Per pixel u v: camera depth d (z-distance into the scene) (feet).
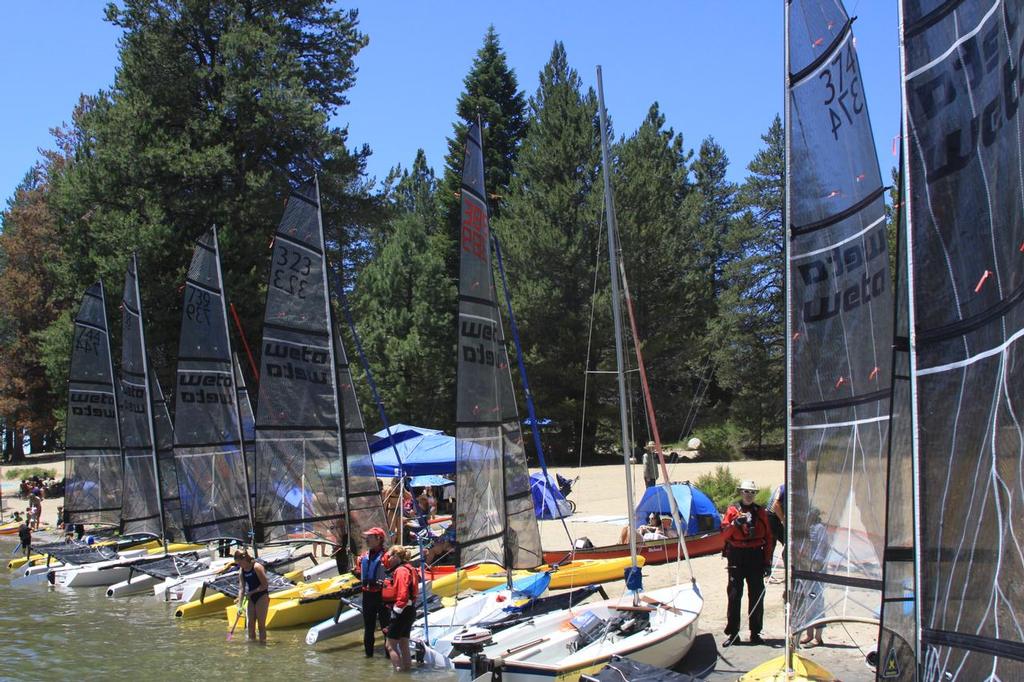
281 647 54.44
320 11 145.07
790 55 34.91
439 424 186.60
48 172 212.64
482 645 41.98
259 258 130.52
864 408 34.12
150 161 124.77
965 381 22.03
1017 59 20.97
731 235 177.06
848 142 35.58
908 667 25.52
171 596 72.64
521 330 160.56
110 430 94.63
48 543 93.45
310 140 131.85
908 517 26.35
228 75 128.98
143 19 132.87
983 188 21.85
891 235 111.24
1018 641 20.72
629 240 154.10
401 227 195.11
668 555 71.36
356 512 67.26
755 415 163.53
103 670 49.47
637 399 161.99
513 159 206.39
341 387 67.26
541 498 86.17
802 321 34.01
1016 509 21.02
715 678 40.32
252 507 87.04
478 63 209.26
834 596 32.58
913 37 23.58
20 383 200.54
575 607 49.83
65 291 143.84
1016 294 20.98
